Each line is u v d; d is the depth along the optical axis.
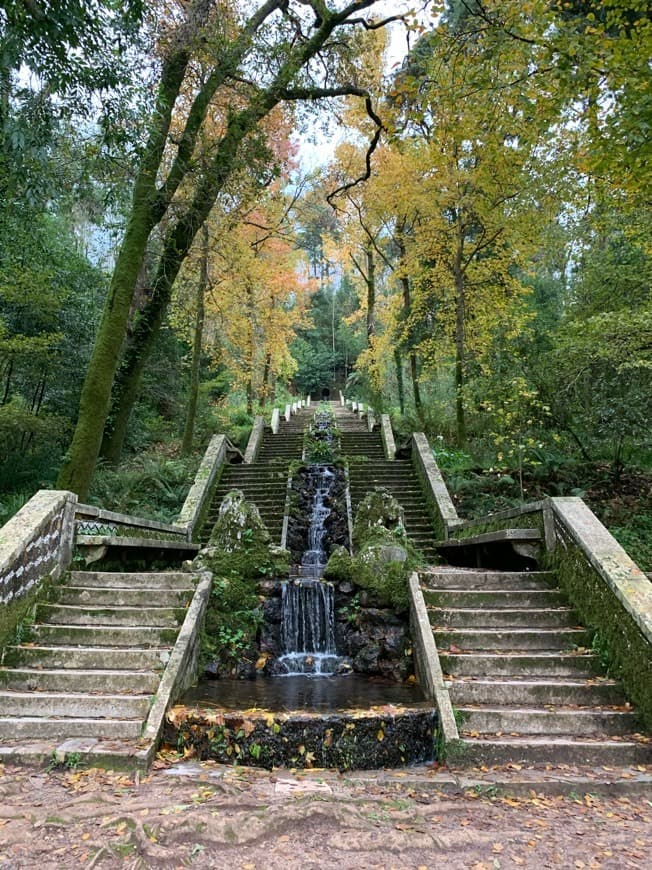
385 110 12.66
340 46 11.88
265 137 11.03
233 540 6.93
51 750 3.65
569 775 3.61
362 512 8.07
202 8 8.92
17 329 11.84
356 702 4.71
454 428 15.20
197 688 5.05
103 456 11.47
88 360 13.14
